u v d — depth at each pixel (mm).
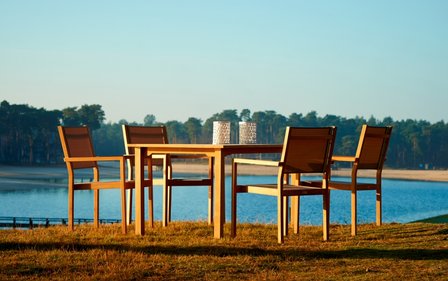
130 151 7191
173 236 6105
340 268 4641
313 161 5816
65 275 4281
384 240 5941
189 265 4645
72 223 6500
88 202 54812
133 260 4773
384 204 56812
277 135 149750
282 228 5680
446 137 146875
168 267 4555
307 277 4332
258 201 56375
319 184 6527
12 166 107062
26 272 4359
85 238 5898
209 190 7227
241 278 4289
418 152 146375
